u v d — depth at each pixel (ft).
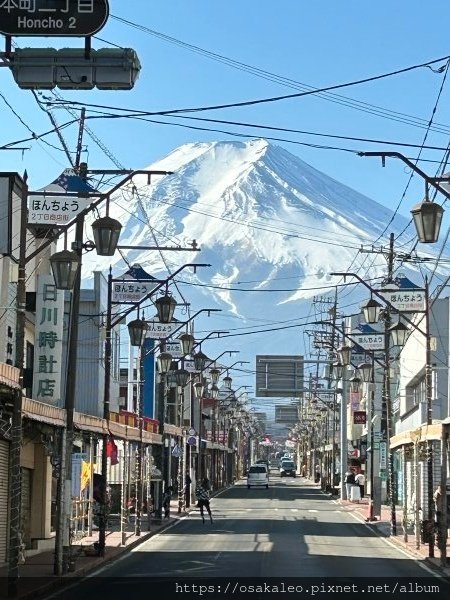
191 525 148.77
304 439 507.30
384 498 230.07
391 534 129.90
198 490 153.79
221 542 117.19
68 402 83.76
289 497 253.65
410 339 199.72
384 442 167.53
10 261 103.65
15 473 67.82
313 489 319.68
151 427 168.86
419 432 109.09
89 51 46.75
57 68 47.09
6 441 91.86
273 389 245.86
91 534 122.83
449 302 168.25
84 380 159.94
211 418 309.83
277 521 158.51
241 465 525.75
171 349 161.89
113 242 70.59
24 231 70.69
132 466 167.63
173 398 246.06
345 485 237.45
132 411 213.25
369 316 109.29
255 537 125.08
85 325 161.07
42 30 44.29
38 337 101.91
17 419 68.49
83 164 83.92
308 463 467.11
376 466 181.16
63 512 83.30
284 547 110.11
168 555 101.19
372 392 177.06
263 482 316.81
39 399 101.04
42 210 72.49
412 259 166.40
